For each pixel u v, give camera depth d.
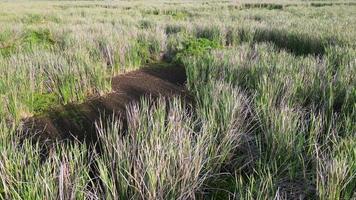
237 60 5.43
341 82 4.16
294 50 7.68
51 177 2.20
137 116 3.08
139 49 7.38
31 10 21.36
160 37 8.31
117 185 2.33
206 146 2.73
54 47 7.25
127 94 4.99
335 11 18.69
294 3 29.25
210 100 3.65
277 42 8.30
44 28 10.45
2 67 4.85
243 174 2.74
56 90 4.69
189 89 5.07
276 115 3.01
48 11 20.08
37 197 2.00
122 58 6.36
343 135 3.05
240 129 3.07
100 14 17.86
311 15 15.87
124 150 2.46
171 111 3.17
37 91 4.77
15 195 2.14
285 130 2.83
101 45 7.15
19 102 4.06
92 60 5.67
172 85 5.49
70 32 9.31
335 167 2.18
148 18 14.90
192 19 14.22
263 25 9.95
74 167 2.38
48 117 4.09
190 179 2.33
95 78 4.89
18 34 9.51
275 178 2.41
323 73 4.65
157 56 7.71
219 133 3.01
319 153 2.73
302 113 3.46
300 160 2.59
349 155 2.40
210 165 2.64
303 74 4.47
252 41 8.49
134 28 9.91
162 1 37.28
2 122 3.35
